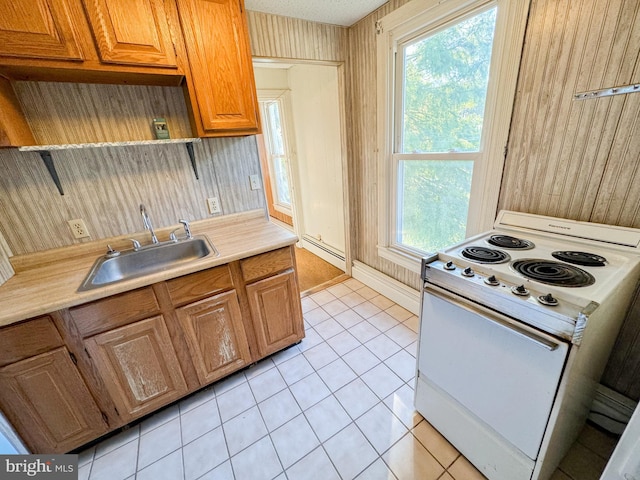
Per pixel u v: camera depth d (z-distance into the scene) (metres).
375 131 2.23
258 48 1.88
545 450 0.92
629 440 0.64
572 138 1.19
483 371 1.04
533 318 0.85
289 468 1.28
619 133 1.06
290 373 1.79
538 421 0.91
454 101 1.69
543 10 1.17
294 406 1.57
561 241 1.24
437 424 1.35
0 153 1.37
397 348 1.96
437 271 1.12
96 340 1.25
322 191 3.25
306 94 3.03
